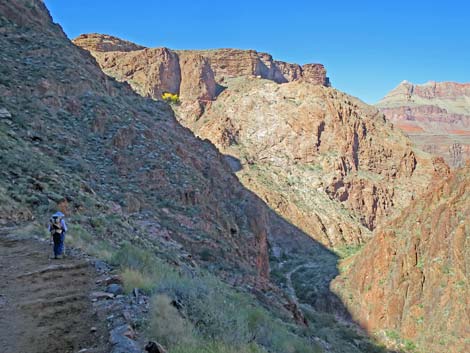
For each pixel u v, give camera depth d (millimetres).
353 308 65562
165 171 40906
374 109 154875
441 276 57656
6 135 26594
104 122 41031
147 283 10578
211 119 142000
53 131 34781
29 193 20219
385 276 65000
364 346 45562
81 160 33938
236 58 183625
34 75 39812
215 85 162625
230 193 55000
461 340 50531
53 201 20641
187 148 53969
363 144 134875
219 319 9195
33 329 7801
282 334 14000
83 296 9586
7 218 17250
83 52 52844
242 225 50719
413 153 137750
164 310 8562
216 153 62781
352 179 124562
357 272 70625
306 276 81500
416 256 63156
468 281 54031
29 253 13312
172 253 24000
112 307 8805
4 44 42938
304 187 120438
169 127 55281
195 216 37500
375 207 123500
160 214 34344
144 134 44688
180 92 153250
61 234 13078
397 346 54562
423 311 56594
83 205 22578
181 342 7660
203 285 11367
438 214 64812
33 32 46875
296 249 98562
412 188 130375
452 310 53312
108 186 32781
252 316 12930
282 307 30812
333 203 117875
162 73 149125
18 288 10039
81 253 13750
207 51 185875
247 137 136250
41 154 28141
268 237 97562
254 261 44844
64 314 8555
